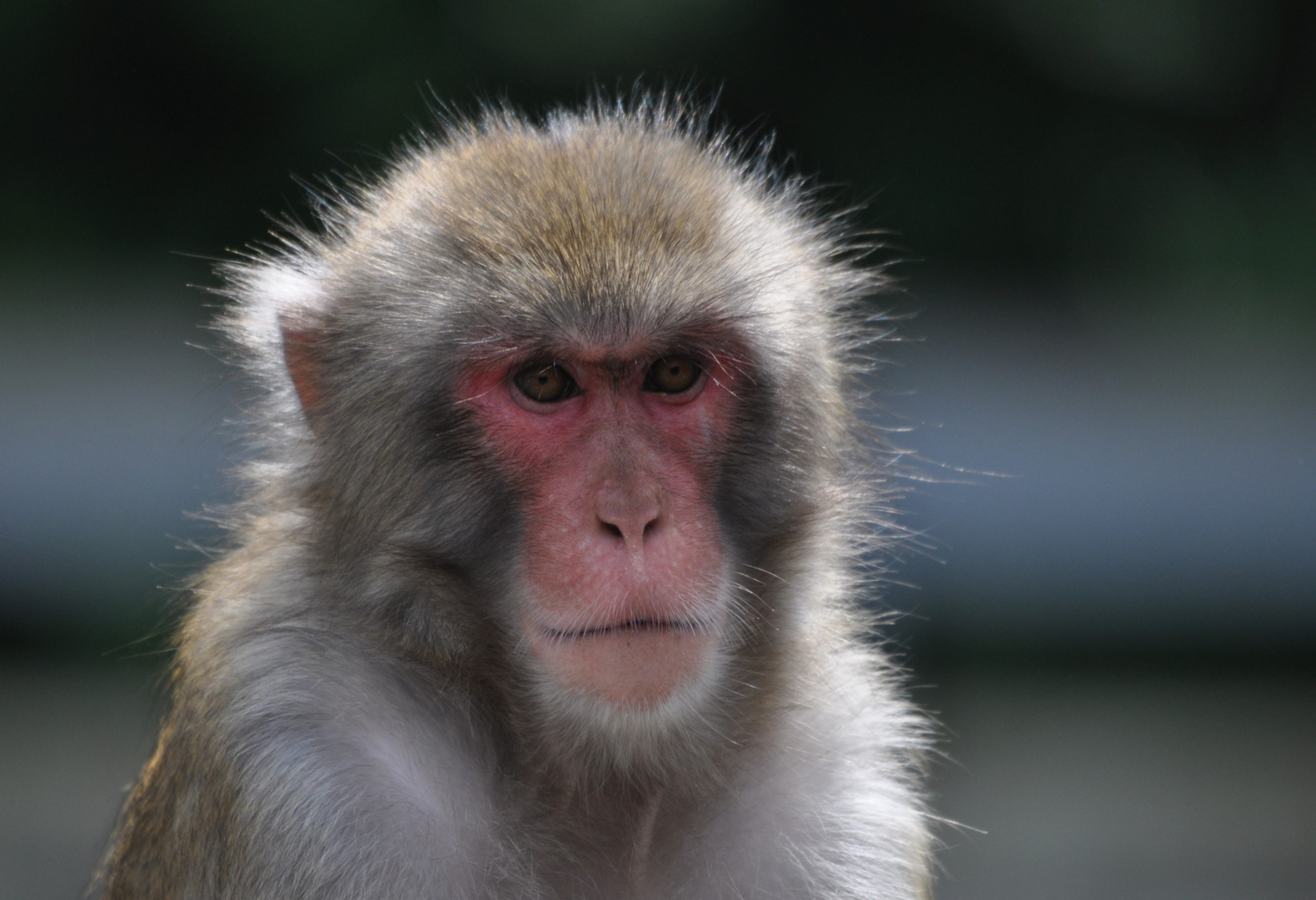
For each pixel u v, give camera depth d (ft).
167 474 100.58
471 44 132.67
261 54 132.98
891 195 148.05
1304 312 153.89
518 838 27.91
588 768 27.96
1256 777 72.18
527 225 28.96
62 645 90.02
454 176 31.19
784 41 141.69
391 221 31.19
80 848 60.70
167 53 136.15
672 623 27.32
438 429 28.53
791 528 30.37
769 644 30.19
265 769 26.99
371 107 130.62
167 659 36.19
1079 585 95.14
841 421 33.19
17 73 136.77
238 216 136.26
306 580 29.19
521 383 28.35
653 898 29.32
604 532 27.50
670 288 27.94
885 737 32.09
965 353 133.80
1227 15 158.92
